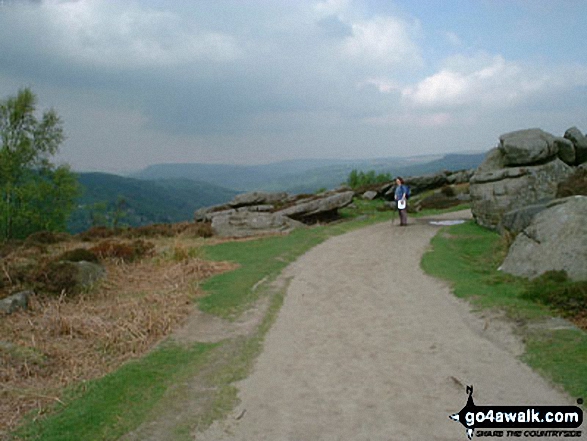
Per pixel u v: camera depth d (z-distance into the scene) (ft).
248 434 18.72
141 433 18.90
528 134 75.92
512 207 68.90
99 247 58.23
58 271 42.09
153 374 24.84
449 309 34.86
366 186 150.82
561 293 32.42
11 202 126.41
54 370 26.02
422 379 23.36
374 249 60.34
